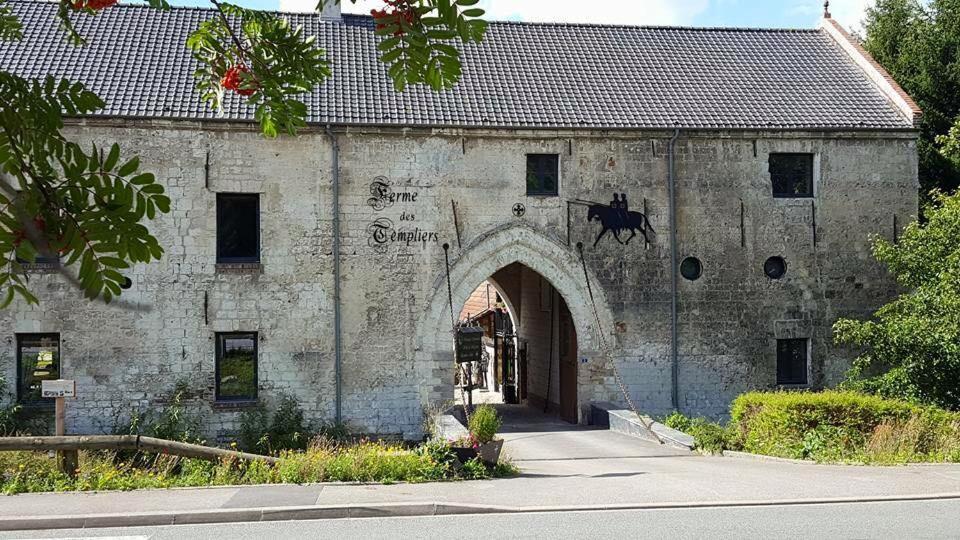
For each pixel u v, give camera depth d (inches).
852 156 893.2
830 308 885.2
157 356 792.3
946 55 1253.1
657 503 458.6
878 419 659.4
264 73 172.4
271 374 807.7
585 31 1003.9
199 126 802.8
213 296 802.8
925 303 761.6
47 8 876.0
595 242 861.2
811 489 497.7
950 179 1205.7
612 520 424.2
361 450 587.5
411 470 540.4
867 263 892.0
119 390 785.6
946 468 573.3
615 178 863.7
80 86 120.0
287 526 417.4
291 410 800.9
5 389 764.6
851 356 886.4
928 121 1233.4
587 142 861.2
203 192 804.6
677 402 860.6
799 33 1049.5
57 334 782.5
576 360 917.8
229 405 797.9
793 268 882.8
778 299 879.7
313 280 818.8
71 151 111.9
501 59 935.0
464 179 844.0
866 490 493.7
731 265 876.0
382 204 831.1
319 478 529.7
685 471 576.7
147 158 794.2
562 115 860.0
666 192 870.4
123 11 903.1
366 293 825.5
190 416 791.7
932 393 752.3
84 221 108.8
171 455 577.0
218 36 174.6
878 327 785.6
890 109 915.4
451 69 129.0
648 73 943.7
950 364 734.5
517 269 1223.5
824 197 887.7
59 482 511.5
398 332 827.4
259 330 808.9
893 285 893.2
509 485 517.0
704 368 867.4
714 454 676.1
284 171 819.4
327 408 813.2
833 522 416.5
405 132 829.8
